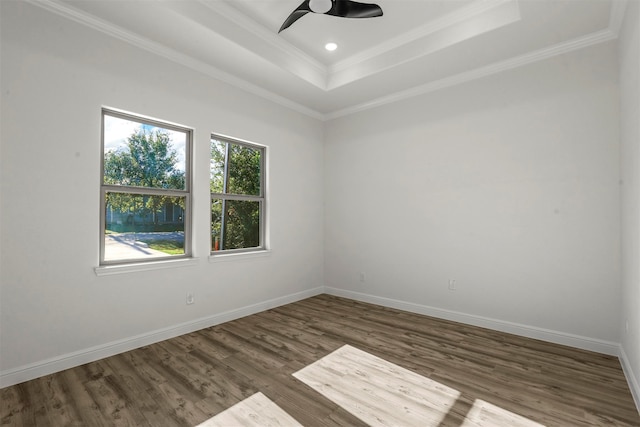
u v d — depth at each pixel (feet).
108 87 9.00
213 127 11.64
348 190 15.55
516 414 6.38
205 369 8.25
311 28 10.46
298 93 13.75
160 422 6.12
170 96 10.38
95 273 8.74
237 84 12.35
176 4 8.44
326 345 9.83
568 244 9.78
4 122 7.34
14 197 7.47
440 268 12.51
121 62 9.27
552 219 10.05
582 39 9.43
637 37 6.77
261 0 9.18
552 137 10.05
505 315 10.96
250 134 12.94
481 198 11.49
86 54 8.59
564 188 9.85
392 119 13.97
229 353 9.23
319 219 16.33
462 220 11.94
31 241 7.71
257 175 13.74
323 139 16.52
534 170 10.38
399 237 13.73
